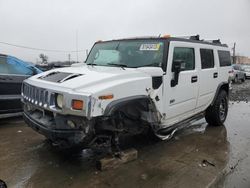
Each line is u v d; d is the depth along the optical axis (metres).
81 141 3.66
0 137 5.63
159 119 4.60
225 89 7.28
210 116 6.82
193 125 7.08
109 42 5.54
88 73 4.16
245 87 18.84
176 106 5.02
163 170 4.25
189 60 5.45
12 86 6.45
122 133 4.30
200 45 5.84
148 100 4.29
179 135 6.15
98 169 4.18
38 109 4.23
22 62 6.87
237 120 7.85
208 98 6.27
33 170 4.15
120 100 3.83
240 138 6.03
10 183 3.76
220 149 5.29
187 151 5.11
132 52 5.00
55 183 3.78
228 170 4.35
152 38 4.95
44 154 4.75
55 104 3.79
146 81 4.25
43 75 4.65
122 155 4.39
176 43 4.91
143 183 3.83
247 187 3.84
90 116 3.50
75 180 3.87
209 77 6.16
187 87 5.27
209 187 3.79
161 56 4.68
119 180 3.90
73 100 3.55
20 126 6.47
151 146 5.30
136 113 4.39
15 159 4.53
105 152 4.45
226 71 7.13
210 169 4.35
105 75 3.98
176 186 3.78
